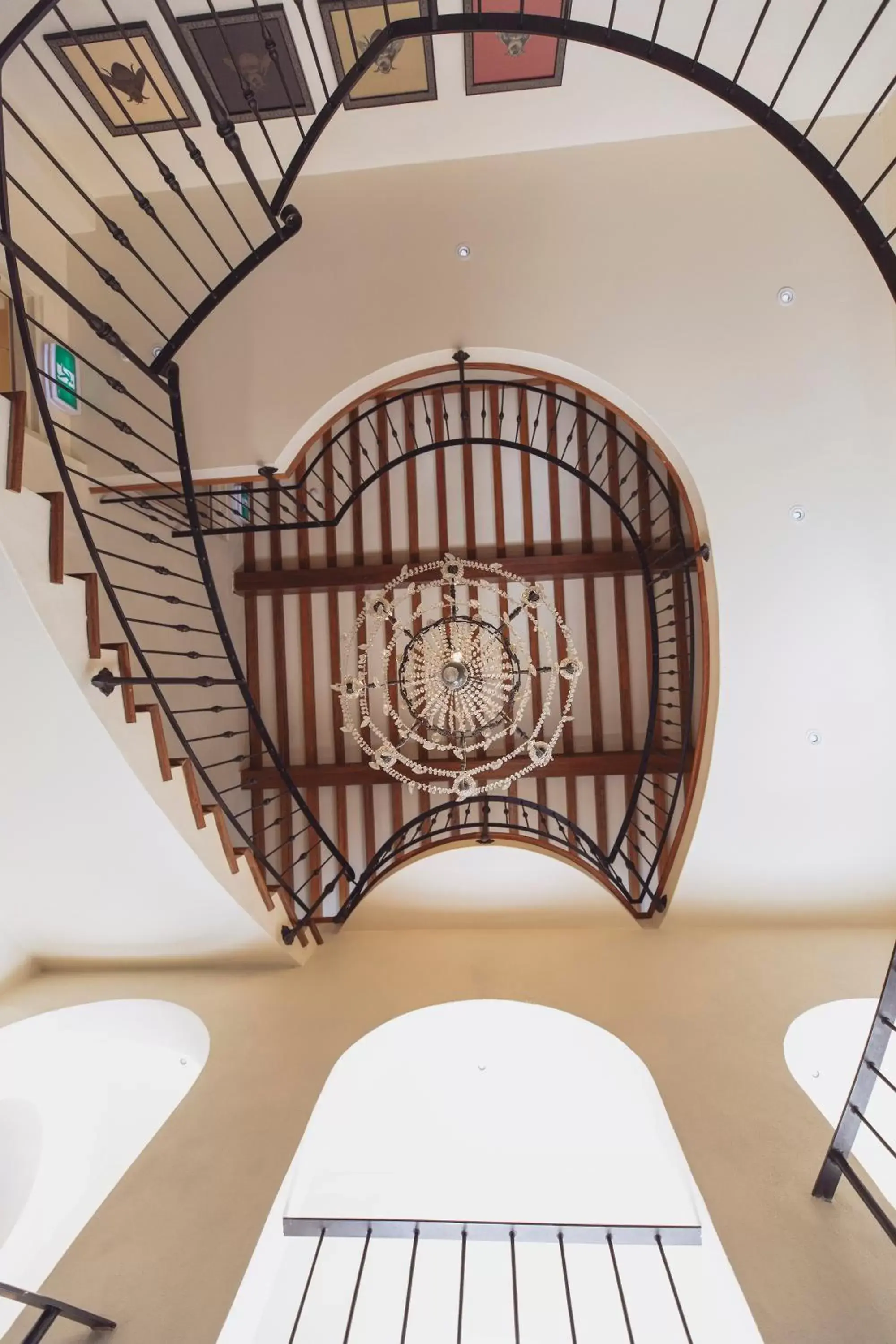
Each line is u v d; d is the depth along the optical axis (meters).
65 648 2.40
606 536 6.08
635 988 3.29
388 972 3.52
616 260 3.60
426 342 3.68
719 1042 2.88
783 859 3.82
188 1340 1.82
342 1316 3.54
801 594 3.61
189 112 3.38
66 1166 3.66
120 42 3.05
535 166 3.64
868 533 3.56
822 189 3.53
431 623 3.76
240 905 3.29
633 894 6.14
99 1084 3.63
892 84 1.81
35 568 2.30
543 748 3.63
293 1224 2.21
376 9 2.96
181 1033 3.22
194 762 3.12
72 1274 1.99
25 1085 3.35
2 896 3.31
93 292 3.90
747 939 3.72
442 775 6.17
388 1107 3.61
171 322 3.86
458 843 4.16
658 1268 3.59
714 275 3.56
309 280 3.76
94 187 3.82
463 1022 3.31
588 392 3.82
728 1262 1.96
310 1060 2.87
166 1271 2.00
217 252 3.84
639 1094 3.08
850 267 3.52
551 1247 3.72
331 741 6.37
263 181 3.80
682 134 3.57
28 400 3.64
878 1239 2.01
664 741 6.06
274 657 6.38
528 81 3.27
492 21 2.05
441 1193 3.90
